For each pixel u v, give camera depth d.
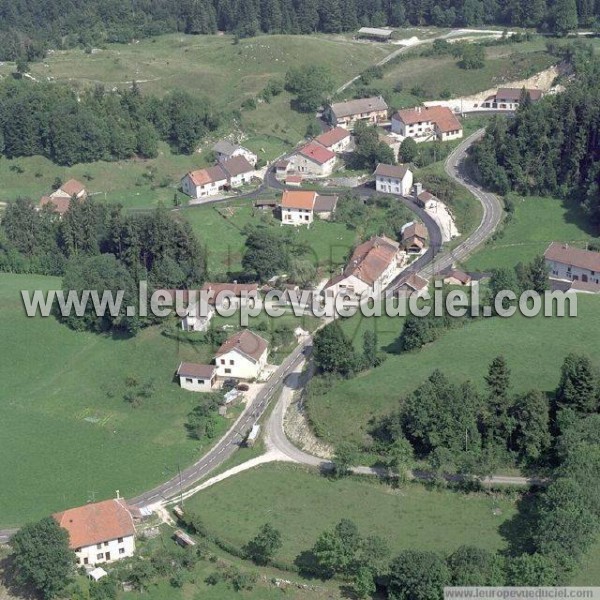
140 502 199.25
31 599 173.12
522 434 197.38
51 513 195.62
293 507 193.38
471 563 166.50
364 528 186.25
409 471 198.12
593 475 184.00
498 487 192.50
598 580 168.62
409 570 164.75
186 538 185.25
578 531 171.25
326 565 175.25
